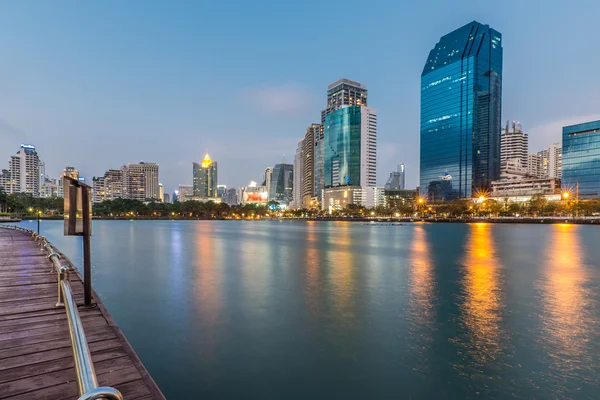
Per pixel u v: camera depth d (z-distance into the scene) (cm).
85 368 264
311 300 1770
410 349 1134
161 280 2333
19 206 18662
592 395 847
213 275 2545
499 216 17850
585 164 17450
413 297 1820
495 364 1026
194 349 1136
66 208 908
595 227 11400
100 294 1919
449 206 18962
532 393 858
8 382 535
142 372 581
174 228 11956
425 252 4150
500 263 3117
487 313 1524
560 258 3444
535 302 1703
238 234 8506
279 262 3253
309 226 14875
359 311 1570
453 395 852
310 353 1104
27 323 809
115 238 6806
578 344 1159
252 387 895
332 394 860
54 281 1281
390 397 848
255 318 1466
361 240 6384
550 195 17788
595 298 1780
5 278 1336
